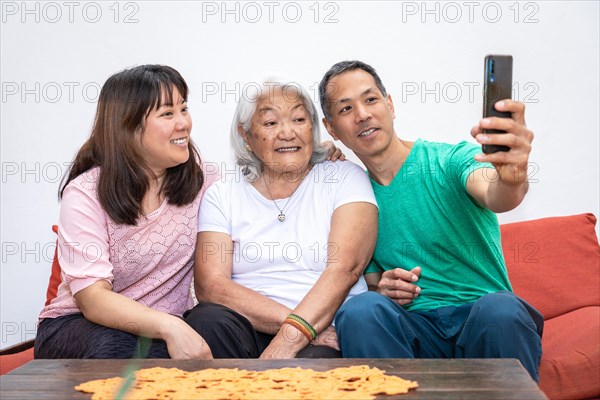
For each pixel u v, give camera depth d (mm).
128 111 2102
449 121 2949
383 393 1324
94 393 1358
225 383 1390
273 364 1556
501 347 1833
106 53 2965
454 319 2064
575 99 2955
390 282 2094
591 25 2945
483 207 2156
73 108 2977
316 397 1290
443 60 2941
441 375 1438
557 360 2051
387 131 2188
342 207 2193
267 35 2953
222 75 2957
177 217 2203
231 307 2113
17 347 2383
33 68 2977
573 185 2959
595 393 2055
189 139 2232
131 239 2148
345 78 2193
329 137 2869
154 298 2201
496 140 1650
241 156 2273
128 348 1926
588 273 2490
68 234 2104
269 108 2188
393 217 2207
